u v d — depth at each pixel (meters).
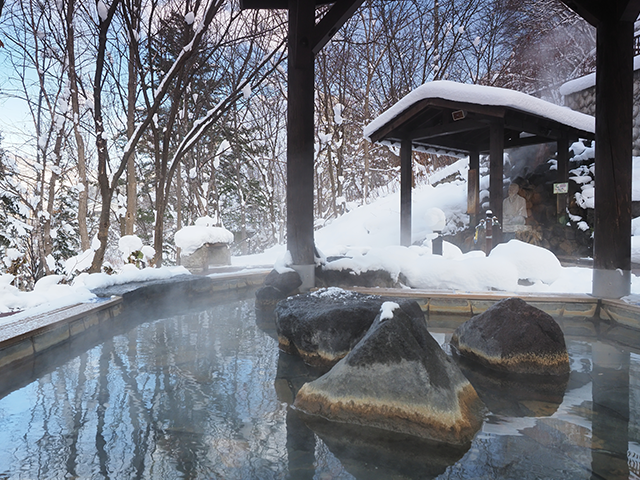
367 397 2.67
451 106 9.13
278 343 4.47
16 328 3.75
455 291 5.95
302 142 6.63
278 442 2.40
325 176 22.67
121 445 2.37
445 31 18.81
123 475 2.07
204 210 15.74
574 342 4.38
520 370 3.54
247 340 4.59
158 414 2.78
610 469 2.08
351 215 15.23
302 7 6.46
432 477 2.03
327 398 2.78
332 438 2.45
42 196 11.92
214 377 3.47
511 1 18.58
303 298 4.62
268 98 19.84
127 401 2.98
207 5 8.50
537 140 11.49
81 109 10.55
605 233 5.25
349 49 17.70
